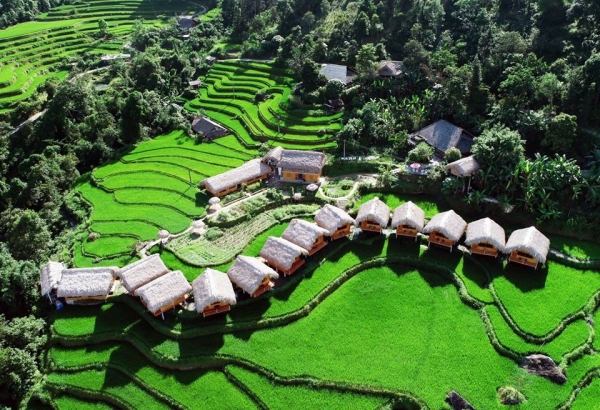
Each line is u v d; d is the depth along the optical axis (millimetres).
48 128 102875
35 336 56531
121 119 102000
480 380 47125
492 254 61094
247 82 118062
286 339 52750
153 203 79625
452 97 86312
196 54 132625
